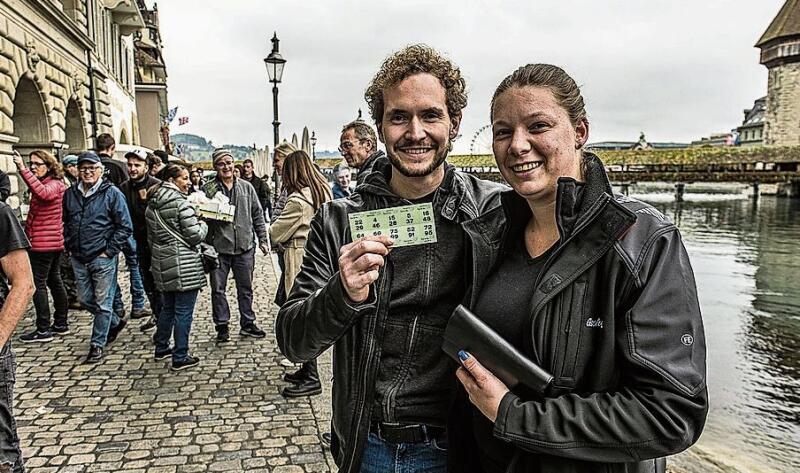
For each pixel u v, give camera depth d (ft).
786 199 208.33
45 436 13.41
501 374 4.74
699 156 196.65
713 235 106.42
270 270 38.73
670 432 4.09
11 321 8.66
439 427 6.13
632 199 4.87
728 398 26.89
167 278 17.72
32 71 38.42
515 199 5.44
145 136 126.62
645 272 4.33
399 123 5.89
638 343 4.23
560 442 4.32
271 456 12.59
